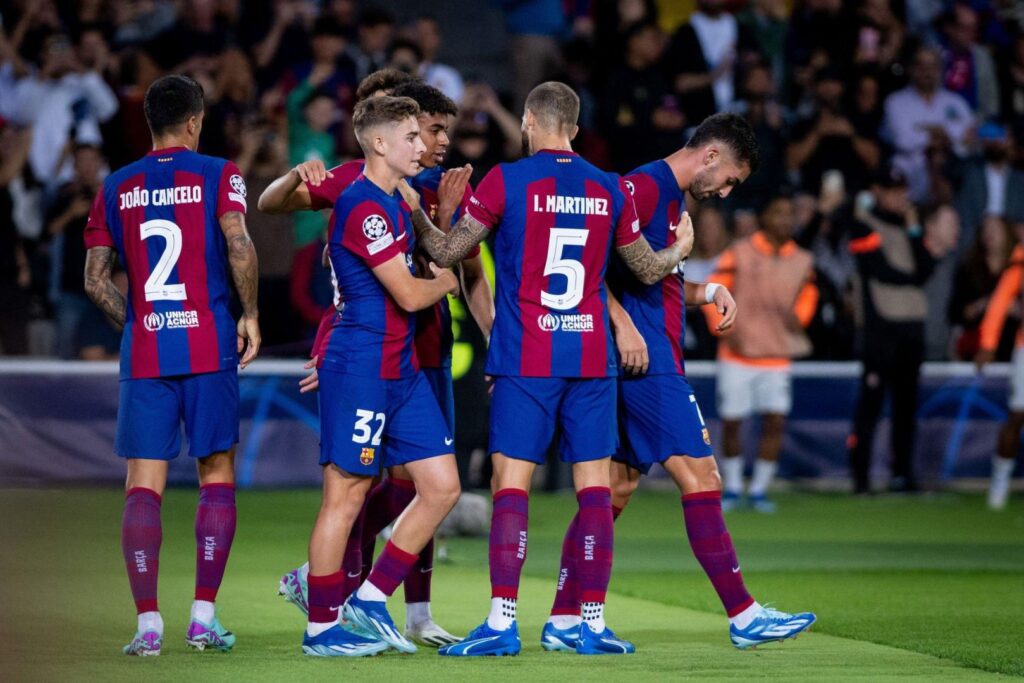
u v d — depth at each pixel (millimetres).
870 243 47156
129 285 19531
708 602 25312
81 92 50500
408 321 19125
